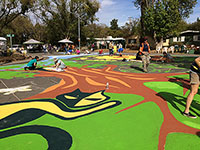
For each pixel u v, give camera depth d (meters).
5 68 10.78
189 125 3.18
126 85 6.27
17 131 3.02
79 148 2.51
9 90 5.63
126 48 42.28
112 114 3.69
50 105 4.26
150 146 2.54
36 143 2.65
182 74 8.45
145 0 28.88
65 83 6.63
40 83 6.62
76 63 13.58
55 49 39.56
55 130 3.04
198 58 3.23
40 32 56.25
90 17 41.66
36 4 25.11
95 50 39.28
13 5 20.80
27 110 3.96
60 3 37.50
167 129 3.04
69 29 40.41
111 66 11.61
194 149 2.45
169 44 40.44
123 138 2.76
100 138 2.77
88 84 6.47
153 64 12.51
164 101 4.48
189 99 3.45
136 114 3.68
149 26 26.03
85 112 3.81
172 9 24.77
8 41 55.91
